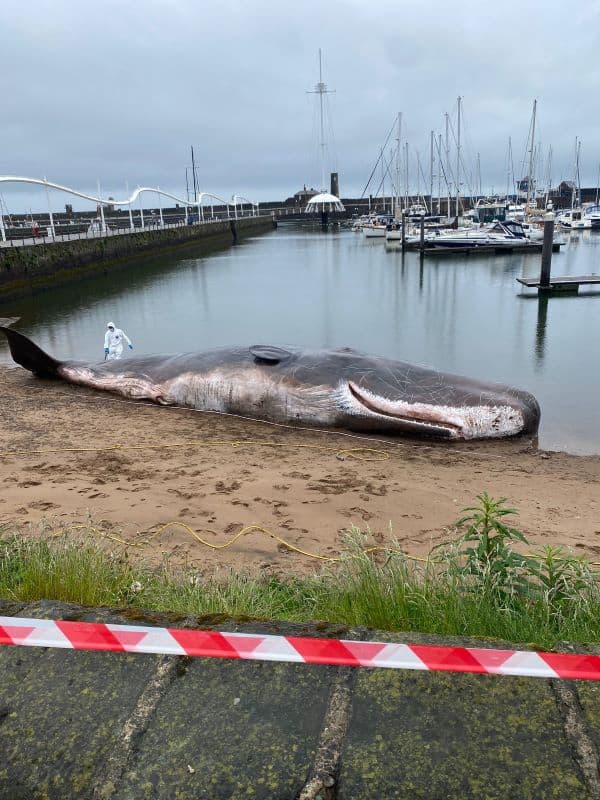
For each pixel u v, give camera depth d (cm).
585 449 966
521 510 673
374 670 250
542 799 195
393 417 1003
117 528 577
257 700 237
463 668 232
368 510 645
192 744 218
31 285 3338
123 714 232
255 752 214
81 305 2883
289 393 1045
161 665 256
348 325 2203
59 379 1335
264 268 4538
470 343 1819
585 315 2234
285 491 691
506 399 996
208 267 4772
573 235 6581
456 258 4578
